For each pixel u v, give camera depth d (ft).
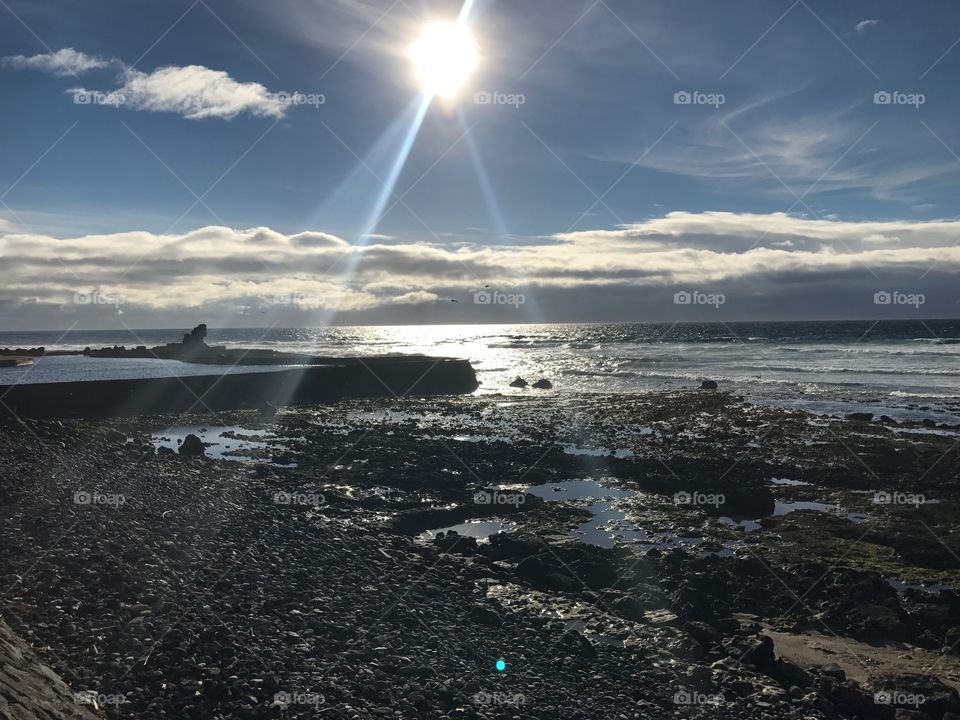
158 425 135.23
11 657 30.99
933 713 41.55
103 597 41.39
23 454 77.15
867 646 50.67
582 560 61.93
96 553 46.91
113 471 75.00
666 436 127.24
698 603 53.88
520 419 149.48
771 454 109.09
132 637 37.47
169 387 155.02
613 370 269.03
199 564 50.47
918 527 74.74
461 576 57.52
